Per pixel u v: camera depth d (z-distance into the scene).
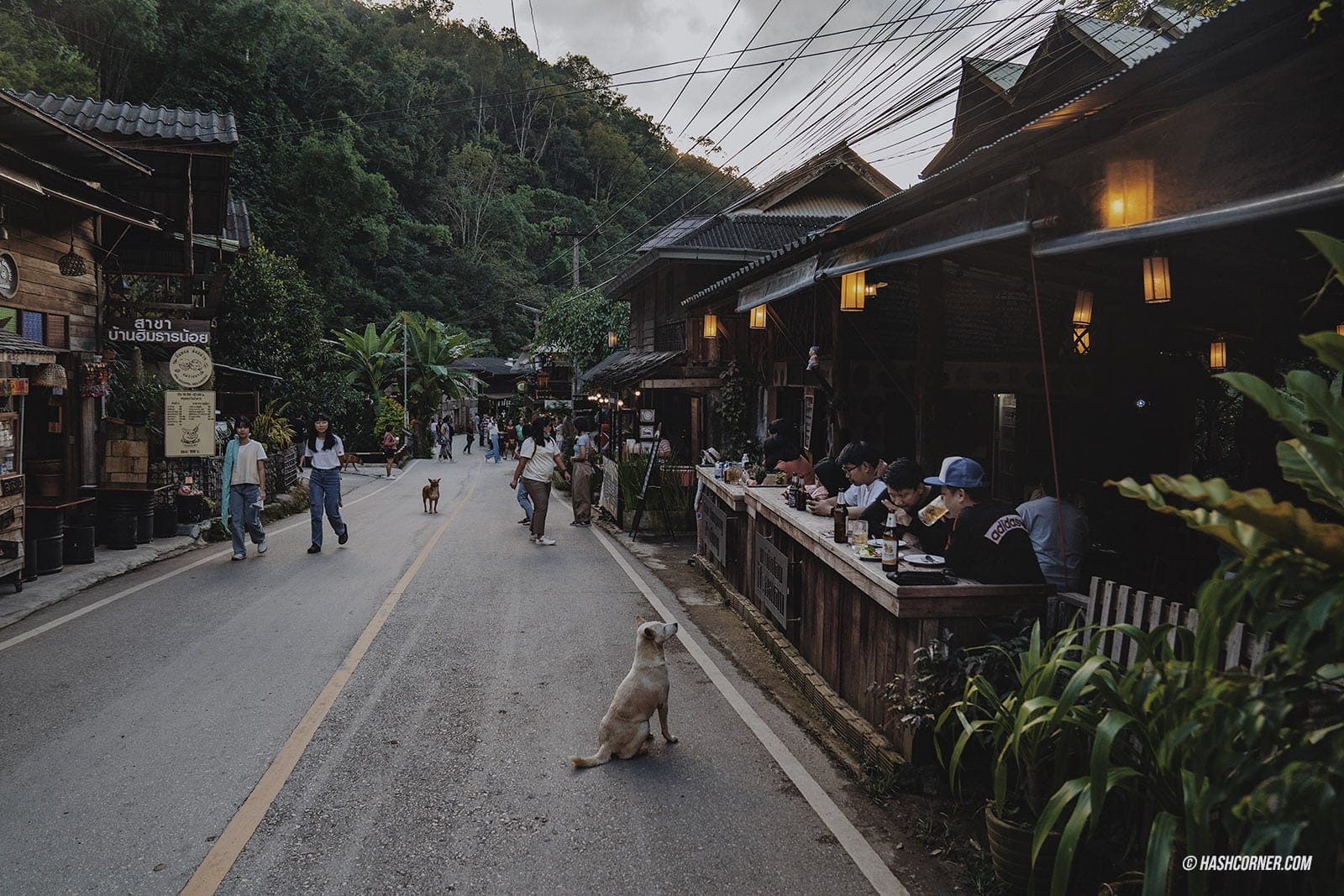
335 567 10.07
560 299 31.69
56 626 7.13
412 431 40.84
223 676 5.82
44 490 9.26
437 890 3.26
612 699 5.48
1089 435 10.55
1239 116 2.84
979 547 4.27
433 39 82.88
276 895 3.21
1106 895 2.88
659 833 3.71
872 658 4.75
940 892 3.27
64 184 9.50
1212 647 2.19
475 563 10.45
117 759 4.42
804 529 5.91
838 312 9.08
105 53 34.47
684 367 17.52
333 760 4.45
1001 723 3.27
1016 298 10.34
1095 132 3.73
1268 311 7.90
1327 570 1.89
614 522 14.28
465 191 73.06
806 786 4.20
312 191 45.09
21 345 8.02
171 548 10.86
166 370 16.75
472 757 4.52
